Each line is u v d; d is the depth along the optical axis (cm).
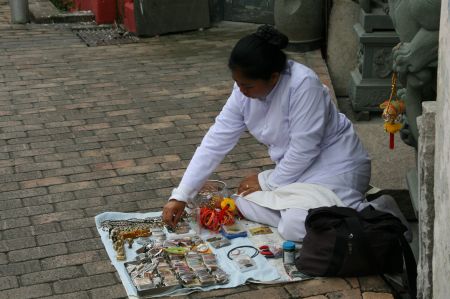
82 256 372
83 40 803
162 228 393
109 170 479
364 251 335
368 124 592
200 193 409
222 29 848
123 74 685
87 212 420
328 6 714
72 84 654
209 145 388
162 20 820
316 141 372
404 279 347
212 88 645
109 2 870
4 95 623
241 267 353
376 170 484
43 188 452
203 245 374
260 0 837
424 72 357
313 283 345
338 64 692
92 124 558
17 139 529
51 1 1009
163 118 572
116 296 339
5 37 810
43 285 348
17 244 384
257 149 513
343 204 368
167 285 335
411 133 391
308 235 348
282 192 381
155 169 481
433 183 304
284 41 354
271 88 368
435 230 286
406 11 358
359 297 334
